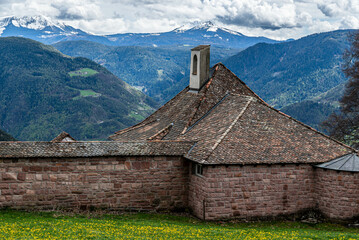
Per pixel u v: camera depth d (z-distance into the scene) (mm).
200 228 20719
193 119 30156
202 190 23578
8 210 22375
